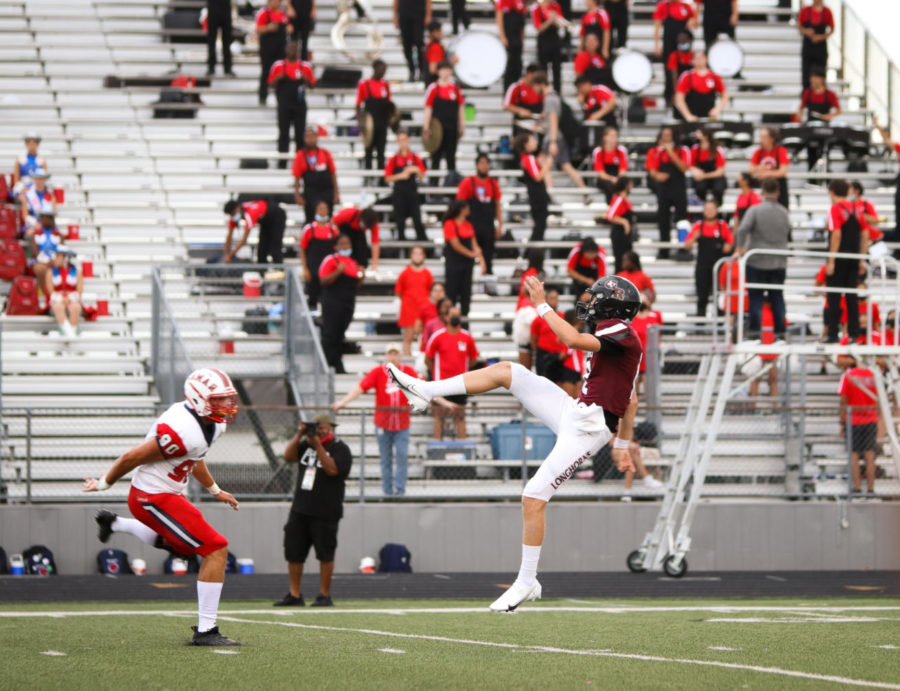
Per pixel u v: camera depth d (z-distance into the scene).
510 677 13.79
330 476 25.25
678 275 46.25
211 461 34.00
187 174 49.53
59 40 56.91
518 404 39.12
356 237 40.41
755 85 58.56
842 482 36.50
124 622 20.73
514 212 48.28
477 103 55.72
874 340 36.88
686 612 23.61
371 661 15.18
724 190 48.28
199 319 39.59
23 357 39.12
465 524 34.28
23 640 17.56
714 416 32.00
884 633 19.12
